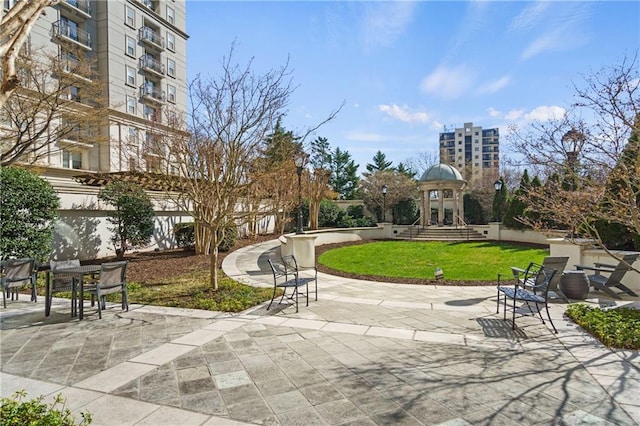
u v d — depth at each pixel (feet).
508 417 9.63
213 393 11.11
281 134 30.63
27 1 7.58
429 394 10.97
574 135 19.67
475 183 119.24
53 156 69.67
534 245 56.18
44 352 14.67
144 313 20.63
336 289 27.58
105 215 47.29
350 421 9.50
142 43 93.50
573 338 16.10
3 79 7.32
